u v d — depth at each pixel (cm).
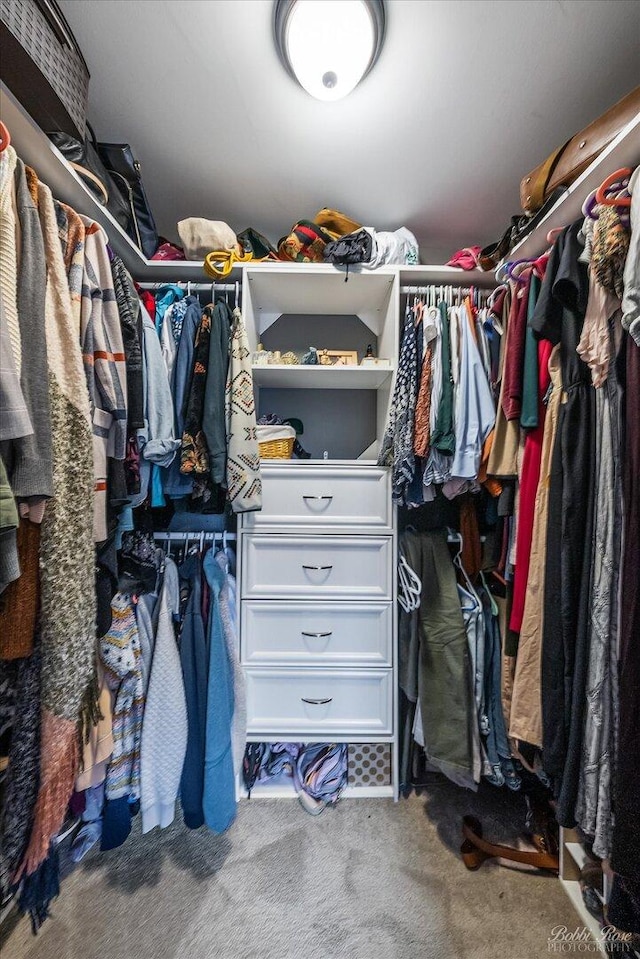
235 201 145
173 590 123
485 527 145
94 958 85
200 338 116
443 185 135
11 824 68
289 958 85
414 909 96
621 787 61
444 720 120
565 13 85
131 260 124
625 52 93
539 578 89
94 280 86
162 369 111
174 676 112
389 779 133
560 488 82
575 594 78
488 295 139
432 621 128
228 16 86
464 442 114
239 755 125
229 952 86
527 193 105
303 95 104
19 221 63
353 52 90
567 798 74
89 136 108
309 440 175
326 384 163
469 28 88
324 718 133
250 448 117
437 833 117
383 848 112
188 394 117
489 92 102
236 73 99
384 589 133
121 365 90
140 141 120
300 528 133
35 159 78
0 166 60
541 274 98
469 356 117
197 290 137
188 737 113
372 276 136
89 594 74
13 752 69
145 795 105
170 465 114
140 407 98
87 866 105
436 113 108
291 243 134
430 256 175
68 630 70
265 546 133
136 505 103
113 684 104
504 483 110
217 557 134
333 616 134
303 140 118
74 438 71
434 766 143
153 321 123
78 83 86
